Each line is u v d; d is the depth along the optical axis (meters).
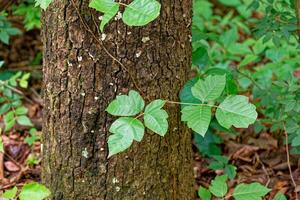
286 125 2.44
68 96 2.09
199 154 2.75
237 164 2.74
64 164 2.14
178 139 2.16
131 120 1.88
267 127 2.87
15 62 3.42
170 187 2.17
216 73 2.29
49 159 2.17
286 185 2.58
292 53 3.29
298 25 2.27
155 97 2.08
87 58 2.04
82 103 2.08
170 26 2.06
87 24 2.02
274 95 2.61
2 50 3.46
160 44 2.05
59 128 2.12
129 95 1.93
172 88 2.10
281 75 3.03
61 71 2.08
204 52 2.40
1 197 2.05
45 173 2.20
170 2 2.04
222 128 2.55
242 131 2.89
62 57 2.06
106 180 2.12
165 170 2.15
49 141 2.16
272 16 2.52
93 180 2.12
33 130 2.84
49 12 2.06
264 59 3.51
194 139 2.72
